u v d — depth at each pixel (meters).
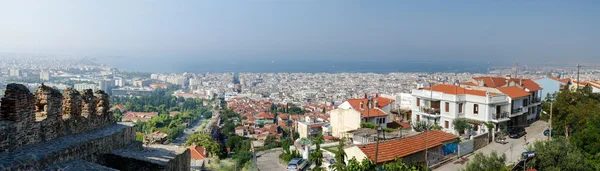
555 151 33.19
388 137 45.47
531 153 33.62
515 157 43.84
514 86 67.38
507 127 60.81
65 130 18.34
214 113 199.25
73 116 19.16
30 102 15.59
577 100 50.38
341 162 30.62
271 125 128.38
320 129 84.25
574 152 33.66
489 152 47.25
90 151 18.03
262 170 43.62
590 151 36.12
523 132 58.22
